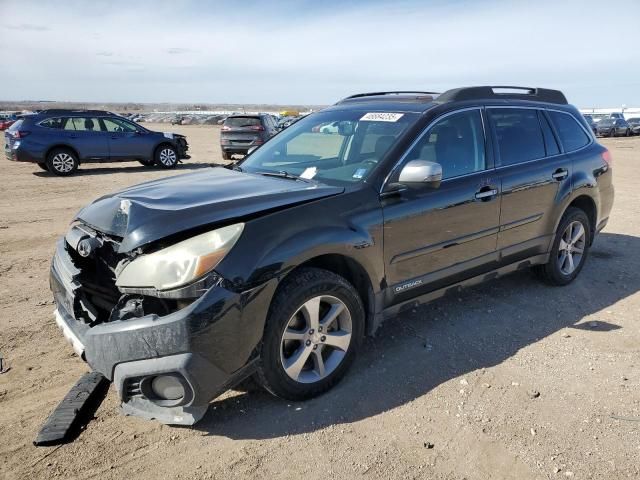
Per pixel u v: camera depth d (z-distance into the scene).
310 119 4.59
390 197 3.47
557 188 4.72
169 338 2.61
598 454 2.75
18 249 6.69
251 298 2.77
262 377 3.00
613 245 6.78
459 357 3.77
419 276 3.72
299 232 3.00
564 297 4.90
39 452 2.76
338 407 3.16
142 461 2.71
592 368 3.61
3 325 4.28
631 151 24.50
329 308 3.27
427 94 4.53
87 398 3.16
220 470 2.64
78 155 14.43
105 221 3.09
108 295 3.23
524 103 4.71
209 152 22.23
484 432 2.93
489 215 4.12
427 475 2.61
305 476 2.60
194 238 2.74
